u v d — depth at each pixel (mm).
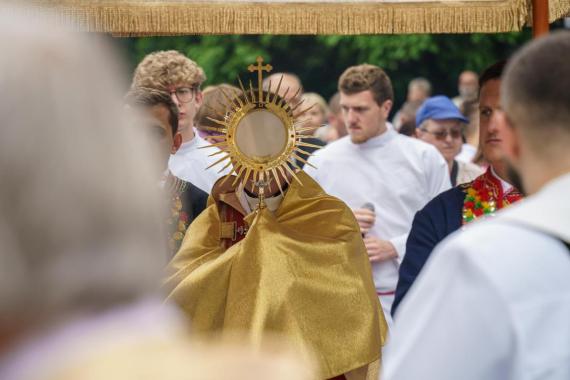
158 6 8109
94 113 1863
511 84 3590
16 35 1839
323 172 10617
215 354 1944
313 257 6699
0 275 1775
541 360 3152
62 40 1887
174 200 7855
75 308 1845
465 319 3234
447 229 7312
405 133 14672
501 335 3176
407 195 10273
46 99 1812
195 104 9734
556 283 3234
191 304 6609
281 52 31094
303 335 6402
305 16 8227
